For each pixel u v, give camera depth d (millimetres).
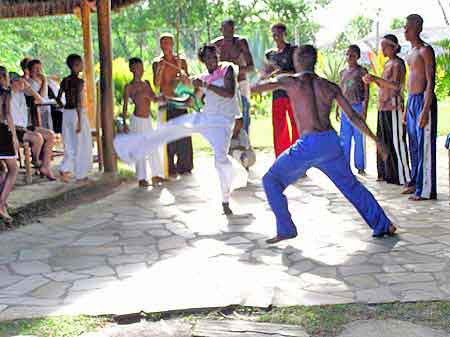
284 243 5078
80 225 5859
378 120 7430
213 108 6035
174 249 4996
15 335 3406
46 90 9023
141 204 6707
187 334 3441
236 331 3424
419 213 5949
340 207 6289
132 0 9672
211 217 6047
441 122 13867
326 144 4805
